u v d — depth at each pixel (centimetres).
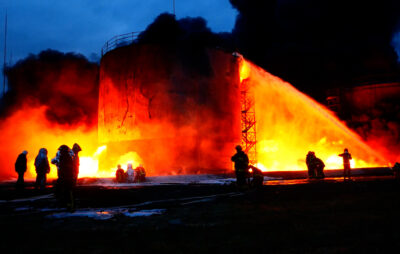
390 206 725
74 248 459
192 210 803
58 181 864
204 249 433
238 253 410
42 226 636
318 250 406
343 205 770
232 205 859
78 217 746
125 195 1281
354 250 398
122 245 466
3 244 491
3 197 1282
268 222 600
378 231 487
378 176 2434
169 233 536
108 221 680
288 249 418
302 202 858
